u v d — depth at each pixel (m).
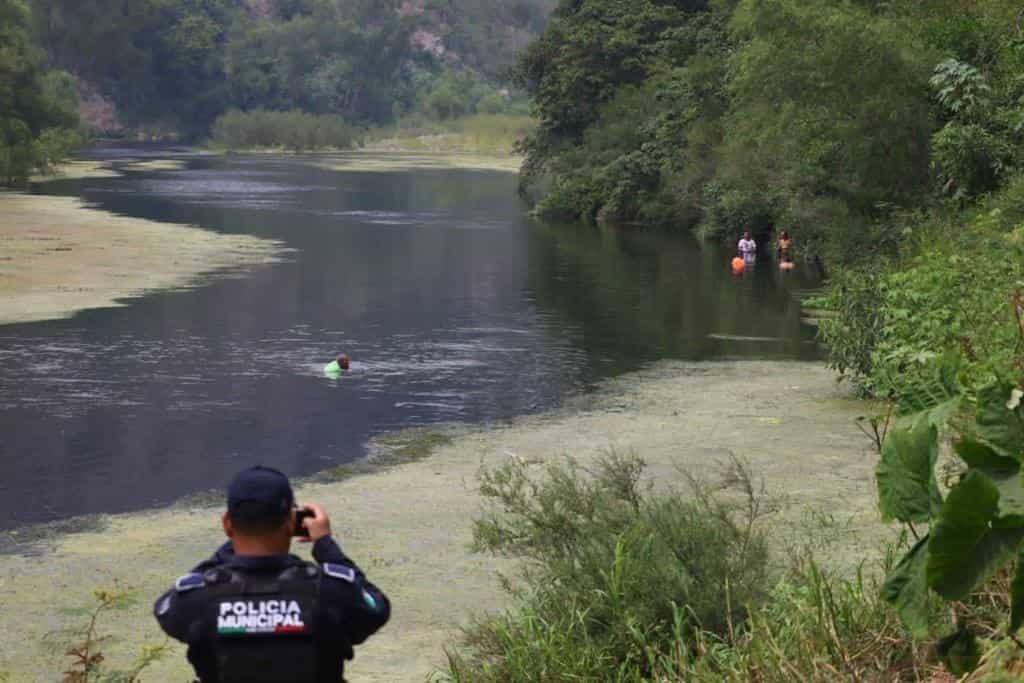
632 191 75.06
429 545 15.98
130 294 39.75
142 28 196.00
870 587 10.15
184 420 23.66
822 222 47.09
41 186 94.12
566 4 89.69
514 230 68.62
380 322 35.94
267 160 151.75
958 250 25.97
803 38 42.16
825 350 32.38
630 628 9.59
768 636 8.66
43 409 24.30
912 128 41.59
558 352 31.67
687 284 46.81
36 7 187.38
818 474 18.62
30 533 16.95
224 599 5.23
